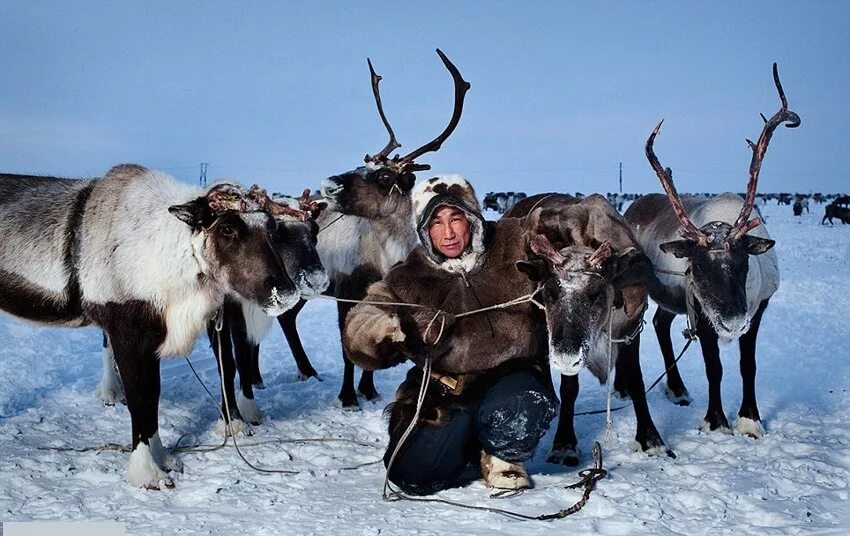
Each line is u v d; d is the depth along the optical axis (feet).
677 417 19.84
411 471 13.87
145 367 15.26
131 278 15.10
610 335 14.61
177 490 14.46
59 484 14.65
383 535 12.10
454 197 13.50
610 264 13.79
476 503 13.53
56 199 16.34
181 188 15.99
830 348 30.07
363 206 22.59
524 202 18.48
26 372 23.57
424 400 13.97
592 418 19.44
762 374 25.49
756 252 16.98
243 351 19.33
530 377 13.98
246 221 15.15
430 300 13.75
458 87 21.61
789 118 16.80
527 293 13.87
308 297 18.51
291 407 21.21
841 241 85.25
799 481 14.58
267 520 12.86
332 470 15.65
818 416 19.58
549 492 13.89
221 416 18.33
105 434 17.85
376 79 23.61
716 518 12.80
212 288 15.70
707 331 18.15
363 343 13.71
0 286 16.05
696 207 19.63
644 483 14.46
